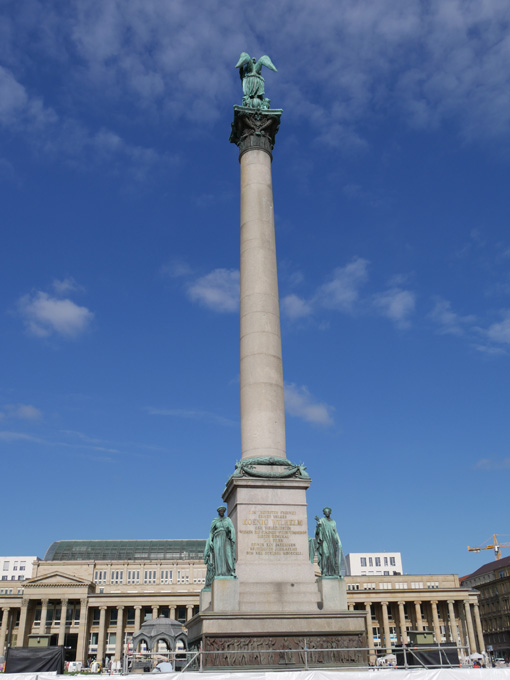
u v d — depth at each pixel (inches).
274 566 1048.8
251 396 1192.2
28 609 4552.2
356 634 976.9
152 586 4707.2
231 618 954.1
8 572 6092.5
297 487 1110.4
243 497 1088.8
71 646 4662.9
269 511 1087.0
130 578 4995.1
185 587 4729.3
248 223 1330.0
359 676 794.8
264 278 1277.1
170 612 4530.0
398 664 1185.4
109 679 784.3
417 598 4601.4
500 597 5551.2
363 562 6240.2
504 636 5438.0
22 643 4318.4
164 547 5408.5
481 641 4586.6
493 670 826.2
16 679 798.5
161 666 1009.5
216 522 1046.4
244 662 920.9
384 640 4503.0
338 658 951.6
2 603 4512.8
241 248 1325.0
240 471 1111.6
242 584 1020.5
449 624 4778.5
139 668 1429.6
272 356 1220.5
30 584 4453.7
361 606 4603.8
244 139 1423.5
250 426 1173.7
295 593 1026.1
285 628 963.3
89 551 5319.9
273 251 1315.2
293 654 937.5
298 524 1088.2
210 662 915.4
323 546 1066.1
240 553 1051.3
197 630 1027.3
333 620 982.4
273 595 1016.9
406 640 4434.1
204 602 1067.9
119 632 4407.0
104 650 4370.1
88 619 4581.7
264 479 1101.7
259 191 1357.0
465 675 819.4
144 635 1985.7
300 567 1055.6
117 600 4480.8
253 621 959.6
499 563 5890.8
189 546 5442.9
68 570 4911.4
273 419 1174.3
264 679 776.3
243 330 1252.5
